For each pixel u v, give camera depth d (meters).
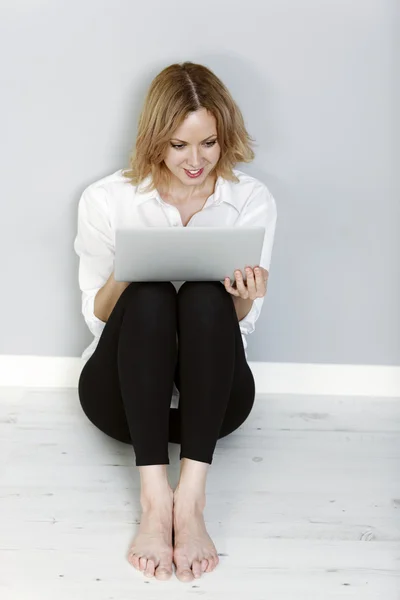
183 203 2.07
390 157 2.22
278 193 2.25
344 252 2.31
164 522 1.74
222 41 2.12
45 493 1.94
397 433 2.24
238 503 1.92
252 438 2.19
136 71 2.14
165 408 1.77
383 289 2.35
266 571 1.71
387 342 2.40
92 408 2.01
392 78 2.15
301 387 2.41
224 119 1.89
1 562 1.71
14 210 2.27
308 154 2.22
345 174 2.24
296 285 2.35
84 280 2.13
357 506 1.92
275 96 2.16
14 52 2.13
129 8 2.09
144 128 1.92
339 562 1.74
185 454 1.77
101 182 2.07
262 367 2.41
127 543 1.78
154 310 1.76
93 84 2.15
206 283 1.81
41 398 2.35
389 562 1.74
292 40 2.12
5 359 2.40
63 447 2.12
